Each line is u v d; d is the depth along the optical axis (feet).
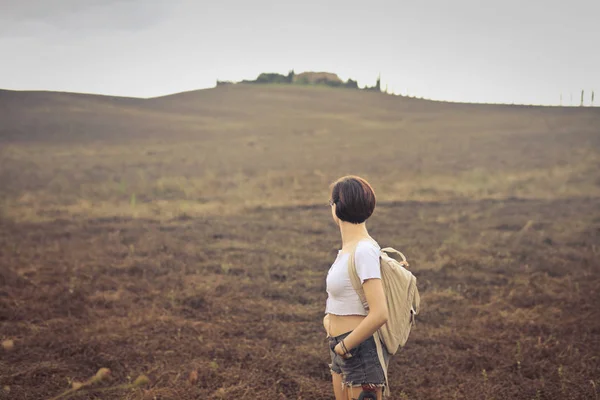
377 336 7.88
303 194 53.83
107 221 39.27
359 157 79.25
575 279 23.67
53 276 23.30
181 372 13.75
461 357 14.96
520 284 22.98
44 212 41.81
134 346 15.37
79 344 15.28
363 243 7.88
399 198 50.88
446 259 27.30
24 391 12.35
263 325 17.80
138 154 79.36
